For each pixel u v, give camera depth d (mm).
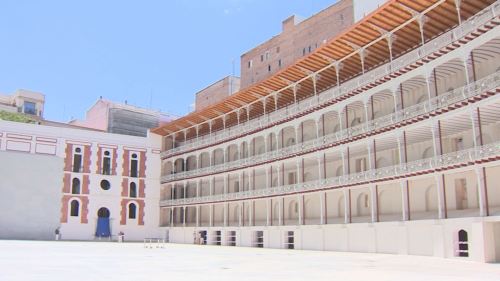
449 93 35312
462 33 33312
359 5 60719
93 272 17547
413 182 41188
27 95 99938
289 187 52188
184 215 70250
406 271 20000
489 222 29453
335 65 46312
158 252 36156
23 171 64375
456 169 34656
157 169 75500
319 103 49219
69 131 68750
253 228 56188
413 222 35531
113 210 70375
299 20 73812
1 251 32125
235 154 68750
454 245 31719
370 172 42250
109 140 71875
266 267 21500
